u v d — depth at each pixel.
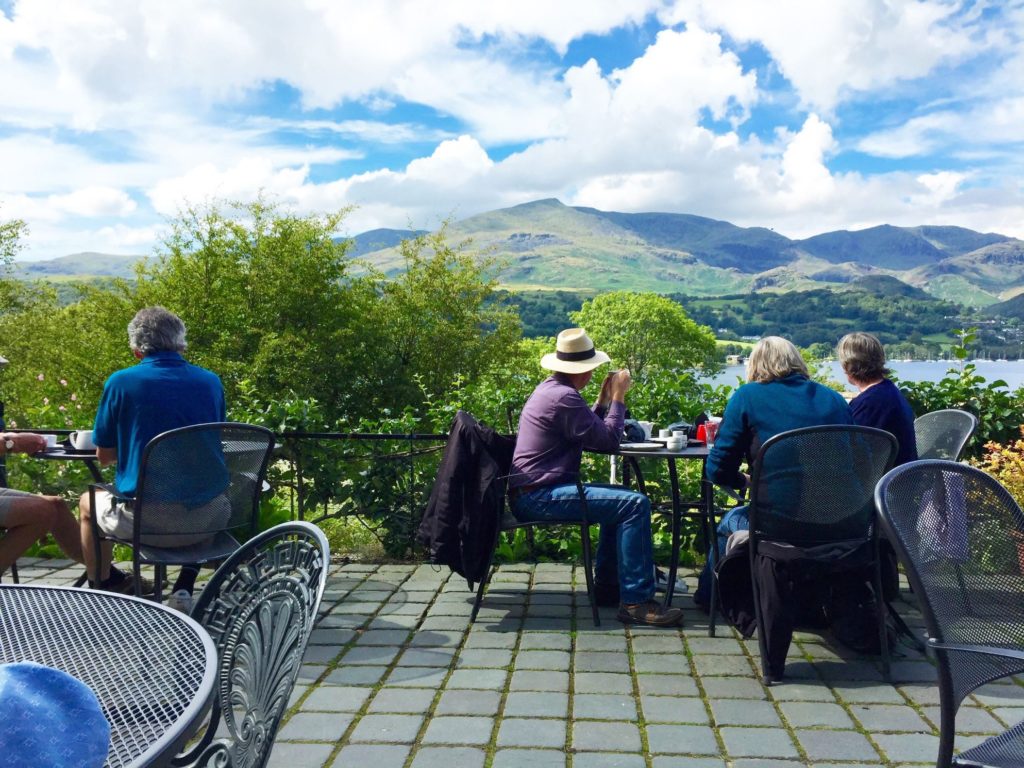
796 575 3.74
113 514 4.04
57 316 33.06
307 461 6.03
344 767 2.91
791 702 3.49
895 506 2.13
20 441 4.34
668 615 4.45
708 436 4.98
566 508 4.55
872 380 4.43
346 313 33.22
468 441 4.52
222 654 2.08
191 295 31.41
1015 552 2.23
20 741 0.92
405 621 4.53
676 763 2.96
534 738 3.14
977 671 2.13
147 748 1.40
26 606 2.09
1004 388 6.29
